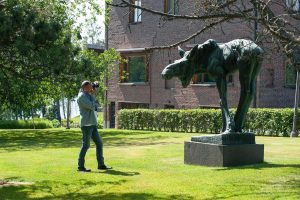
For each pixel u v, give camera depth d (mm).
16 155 13086
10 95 9352
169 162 11117
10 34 7359
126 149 14023
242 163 10289
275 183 8125
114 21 31562
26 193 8023
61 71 7762
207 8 8406
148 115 25797
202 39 25375
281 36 7145
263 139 17312
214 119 22312
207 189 7832
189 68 11039
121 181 8844
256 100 22484
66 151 13812
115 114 31688
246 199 7051
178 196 7453
